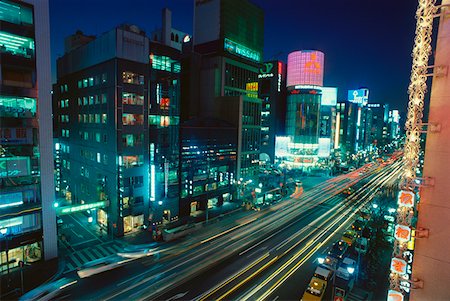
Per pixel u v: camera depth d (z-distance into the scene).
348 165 144.75
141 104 49.53
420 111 11.85
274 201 71.88
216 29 77.00
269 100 130.50
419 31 11.63
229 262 38.81
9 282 32.59
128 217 49.16
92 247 43.09
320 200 74.50
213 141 65.38
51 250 38.47
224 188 69.38
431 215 11.98
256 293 31.52
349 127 162.50
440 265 11.81
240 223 55.34
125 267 37.16
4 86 33.56
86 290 31.73
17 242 35.44
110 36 46.72
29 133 35.88
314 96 124.38
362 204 70.38
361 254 35.78
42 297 30.33
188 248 43.25
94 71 51.97
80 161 59.84
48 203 37.81
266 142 132.00
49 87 37.22
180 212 58.53
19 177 35.34
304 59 123.38
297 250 43.00
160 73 54.97
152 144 51.28
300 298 30.75
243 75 84.69
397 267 12.67
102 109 50.16
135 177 49.47
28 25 35.28
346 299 30.09
